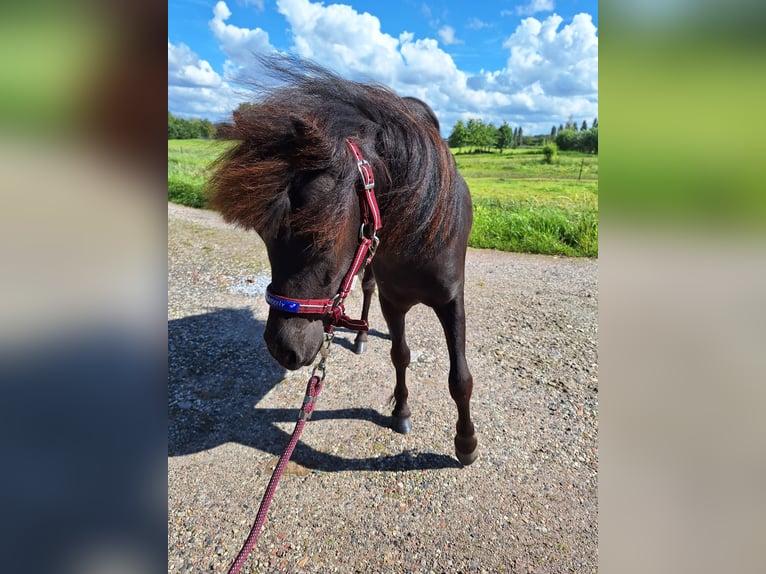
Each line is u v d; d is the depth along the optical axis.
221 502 2.37
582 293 5.33
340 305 1.73
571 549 2.08
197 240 7.48
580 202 10.70
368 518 2.26
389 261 2.09
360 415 3.04
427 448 2.73
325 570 2.00
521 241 7.95
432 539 2.14
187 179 12.14
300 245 1.54
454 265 2.11
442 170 1.93
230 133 1.65
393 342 2.65
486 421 2.95
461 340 2.26
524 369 3.57
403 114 1.92
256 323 4.42
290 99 1.74
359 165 1.63
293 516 2.28
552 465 2.58
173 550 2.10
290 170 1.50
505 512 2.28
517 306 4.91
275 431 2.91
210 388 3.37
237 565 1.31
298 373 3.56
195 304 4.86
